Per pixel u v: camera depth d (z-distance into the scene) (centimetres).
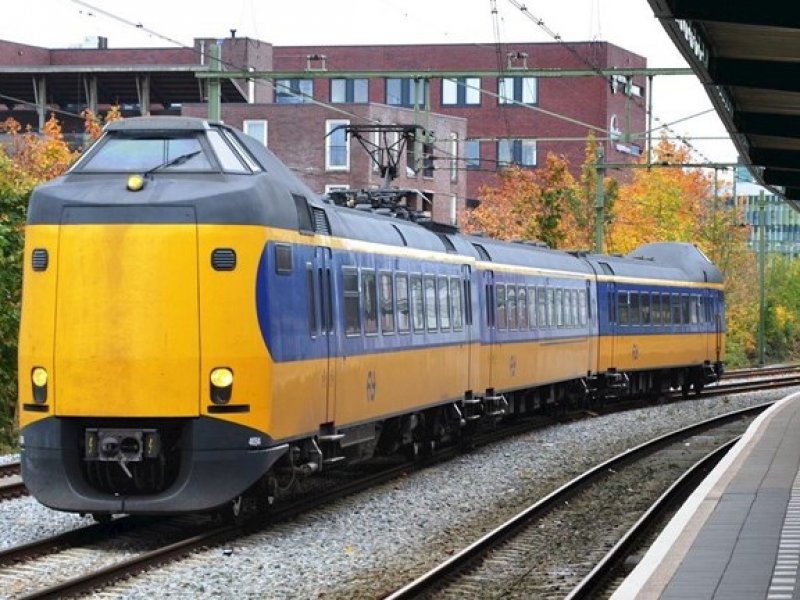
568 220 7231
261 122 7619
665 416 4678
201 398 1973
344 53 10450
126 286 1966
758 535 1739
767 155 3722
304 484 2722
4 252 3653
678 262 5903
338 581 1758
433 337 3011
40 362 1989
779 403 4366
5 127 6191
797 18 2092
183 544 1916
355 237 2512
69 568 1802
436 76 3616
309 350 2203
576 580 1802
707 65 2541
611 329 4891
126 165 2048
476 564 1908
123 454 1972
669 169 9062
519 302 3897
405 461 3120
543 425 4228
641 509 2483
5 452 3594
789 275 11338
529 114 10569
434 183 8106
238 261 1988
